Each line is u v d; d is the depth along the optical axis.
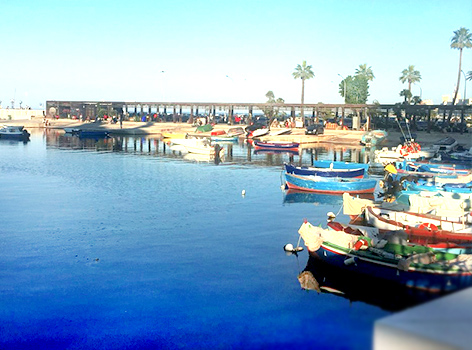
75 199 35.94
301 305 16.31
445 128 92.00
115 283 18.80
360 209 28.27
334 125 102.75
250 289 18.12
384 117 107.19
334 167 49.59
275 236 25.84
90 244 24.03
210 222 28.98
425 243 20.41
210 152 70.25
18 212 31.22
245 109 125.38
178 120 132.50
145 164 59.06
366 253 18.41
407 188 36.00
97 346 14.01
